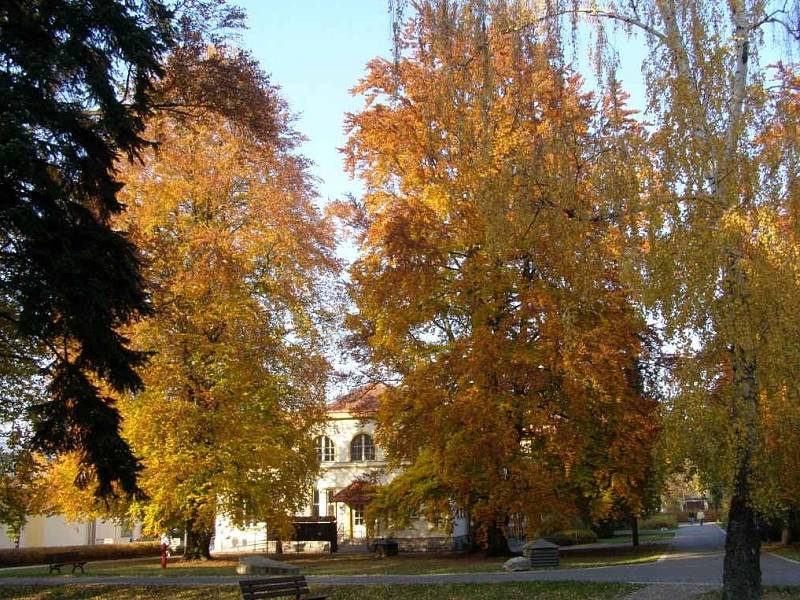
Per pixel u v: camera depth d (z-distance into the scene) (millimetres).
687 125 12523
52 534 52844
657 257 12406
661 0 13484
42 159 13961
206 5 17984
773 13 12977
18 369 18234
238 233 29875
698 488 14062
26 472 20969
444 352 24891
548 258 17516
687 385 12242
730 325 11734
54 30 14773
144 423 27844
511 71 15711
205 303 28922
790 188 12016
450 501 27828
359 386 31484
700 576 18469
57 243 13898
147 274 19875
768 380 11617
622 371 22094
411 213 23906
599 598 15555
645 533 58375
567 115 14945
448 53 14867
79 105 15156
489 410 21750
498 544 28766
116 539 58812
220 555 39438
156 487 28219
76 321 14281
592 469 24703
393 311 24344
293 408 32188
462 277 23797
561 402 23000
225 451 29156
